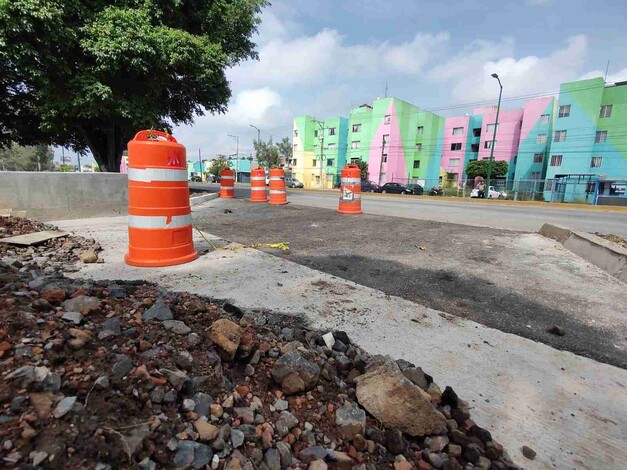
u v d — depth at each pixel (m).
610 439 1.56
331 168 56.59
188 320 2.05
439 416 1.54
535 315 2.80
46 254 3.72
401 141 49.44
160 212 3.59
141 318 1.99
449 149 50.38
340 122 55.00
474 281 3.61
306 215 8.46
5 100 12.72
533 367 2.07
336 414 1.58
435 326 2.54
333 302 2.88
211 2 12.55
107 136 13.50
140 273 3.36
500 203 19.27
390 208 11.73
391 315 2.69
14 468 0.96
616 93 32.44
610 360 2.17
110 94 9.82
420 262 4.27
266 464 1.29
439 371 2.00
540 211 12.72
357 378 1.81
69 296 2.12
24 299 1.94
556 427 1.62
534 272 3.95
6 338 1.48
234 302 2.77
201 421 1.36
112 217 7.06
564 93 34.72
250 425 1.43
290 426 1.49
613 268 3.89
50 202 6.40
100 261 3.69
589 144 33.75
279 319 2.50
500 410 1.72
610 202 28.62
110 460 1.08
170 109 14.96
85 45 9.02
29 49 8.51
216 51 11.59
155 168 3.53
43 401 1.18
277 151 63.34
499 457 1.46
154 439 1.22
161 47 9.90
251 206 10.40
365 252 4.70
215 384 1.59
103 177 7.11
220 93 13.77
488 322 2.65
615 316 2.81
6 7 7.77
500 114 44.19
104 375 1.39
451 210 11.53
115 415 1.24
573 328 2.59
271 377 1.75
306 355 1.94
